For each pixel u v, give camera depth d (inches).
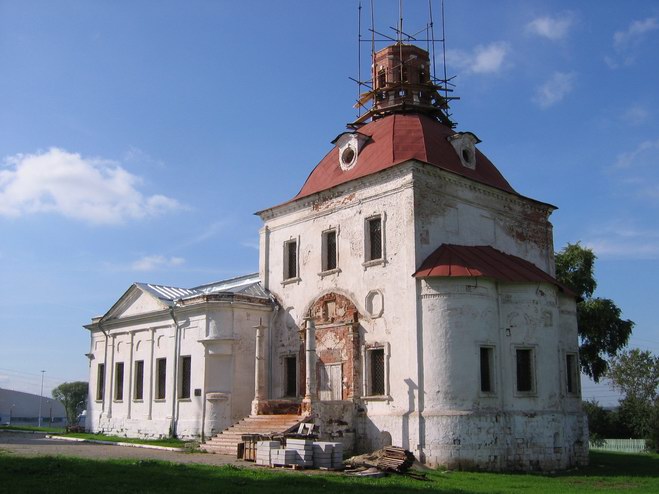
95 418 1672.0
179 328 1417.3
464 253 1111.6
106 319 1667.1
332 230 1261.1
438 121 1403.8
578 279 1798.7
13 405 4960.6
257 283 1408.7
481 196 1223.5
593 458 1360.7
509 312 1087.0
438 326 1043.3
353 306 1186.0
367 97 1457.9
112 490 588.7
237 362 1296.8
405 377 1067.9
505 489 753.0
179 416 1371.8
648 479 929.5
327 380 1206.9
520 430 1045.2
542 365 1087.6
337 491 633.0
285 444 914.7
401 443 1042.1
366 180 1200.2
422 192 1125.1
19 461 774.5
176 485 631.8
